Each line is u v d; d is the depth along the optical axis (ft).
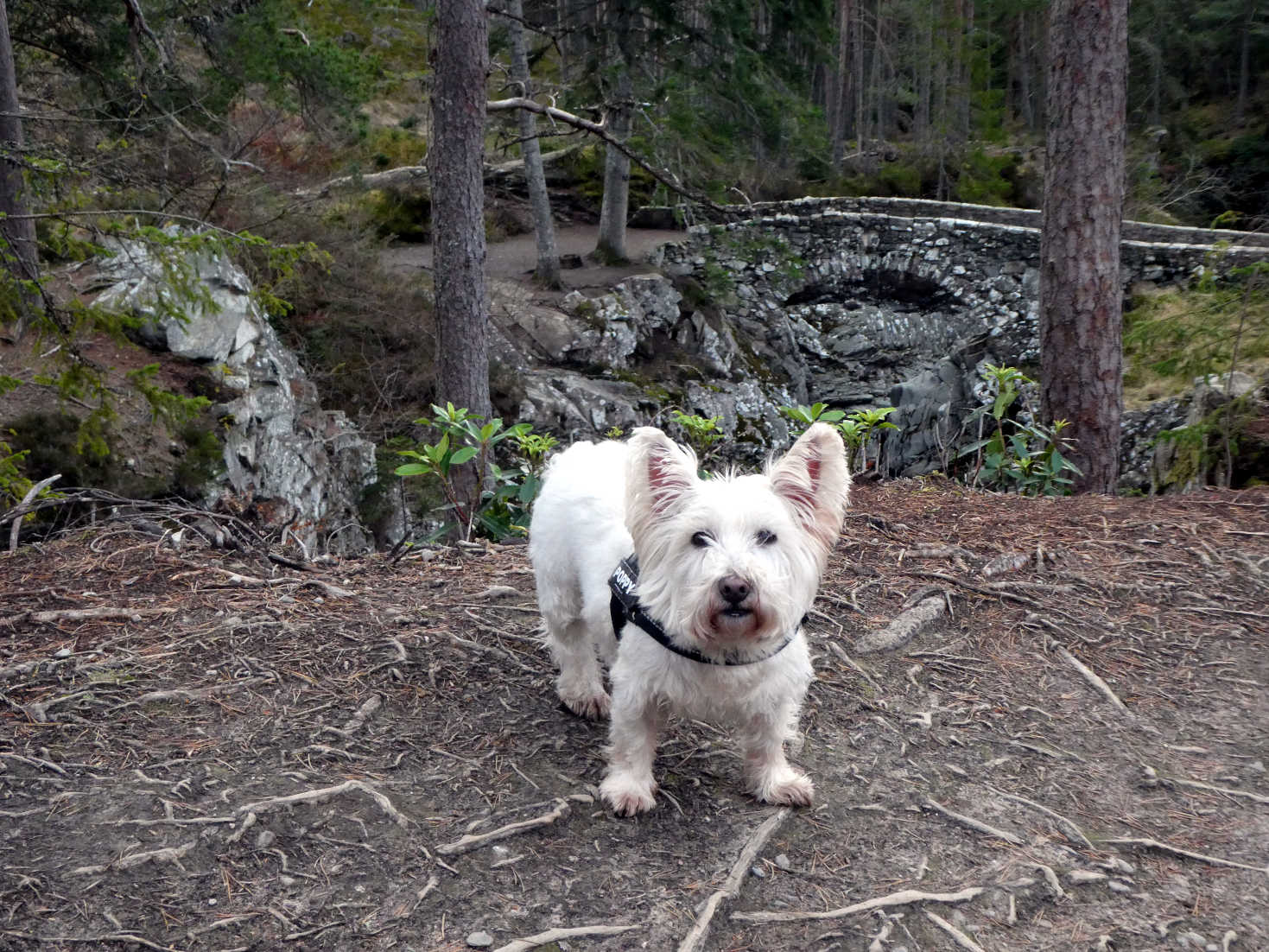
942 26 34.17
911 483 7.45
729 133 18.39
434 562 5.52
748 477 3.07
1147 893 2.98
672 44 18.58
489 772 3.46
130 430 9.04
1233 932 2.82
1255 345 9.05
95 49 14.30
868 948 2.72
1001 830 3.23
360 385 15.80
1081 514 6.25
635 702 3.20
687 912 2.81
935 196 32.14
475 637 4.43
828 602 4.87
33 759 3.35
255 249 15.47
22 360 9.64
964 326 21.68
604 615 3.39
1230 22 37.27
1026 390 14.08
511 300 19.94
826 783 3.49
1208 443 8.83
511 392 16.74
